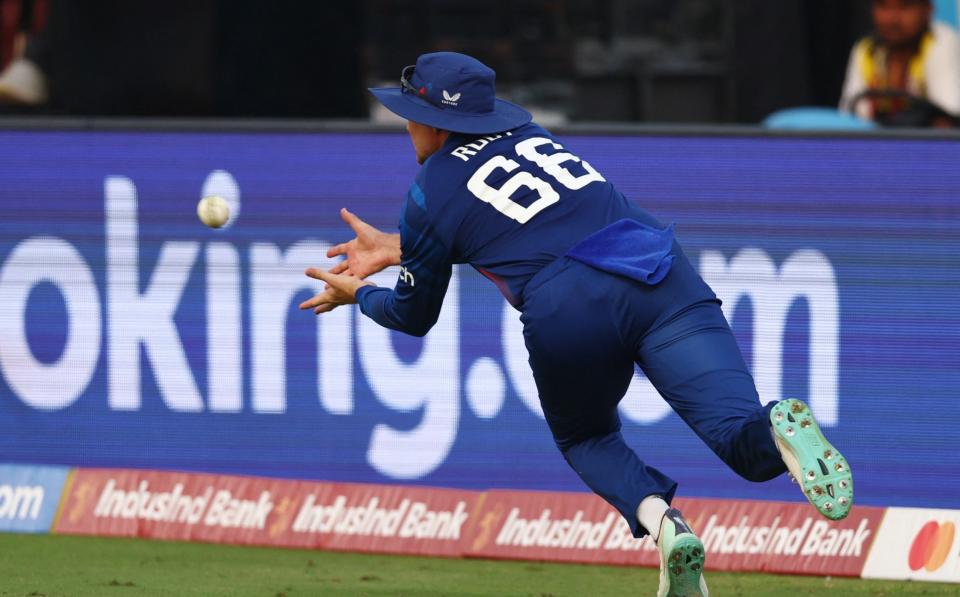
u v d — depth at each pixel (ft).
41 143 73.05
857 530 67.72
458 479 71.31
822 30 129.59
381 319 52.85
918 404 69.05
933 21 110.42
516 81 135.74
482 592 61.46
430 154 52.31
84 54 123.75
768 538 68.39
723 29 134.82
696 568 47.67
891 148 68.69
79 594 58.70
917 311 68.90
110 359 73.26
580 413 49.73
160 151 72.49
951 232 68.59
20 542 71.00
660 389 47.32
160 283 72.79
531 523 70.03
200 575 63.77
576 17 136.56
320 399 72.08
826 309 69.41
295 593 60.03
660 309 46.85
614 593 61.87
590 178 49.39
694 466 69.77
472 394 71.10
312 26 130.52
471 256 49.39
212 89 127.95
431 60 50.85
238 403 72.59
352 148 71.51
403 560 69.46
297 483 71.92
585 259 47.11
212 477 72.64
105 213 72.95
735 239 69.62
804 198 69.21
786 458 44.09
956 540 67.00
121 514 72.95
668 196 69.82
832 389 69.51
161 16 125.39
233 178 72.18
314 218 71.82
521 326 70.69
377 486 71.41
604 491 50.47
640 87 136.05
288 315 72.13
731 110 133.59
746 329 69.82
